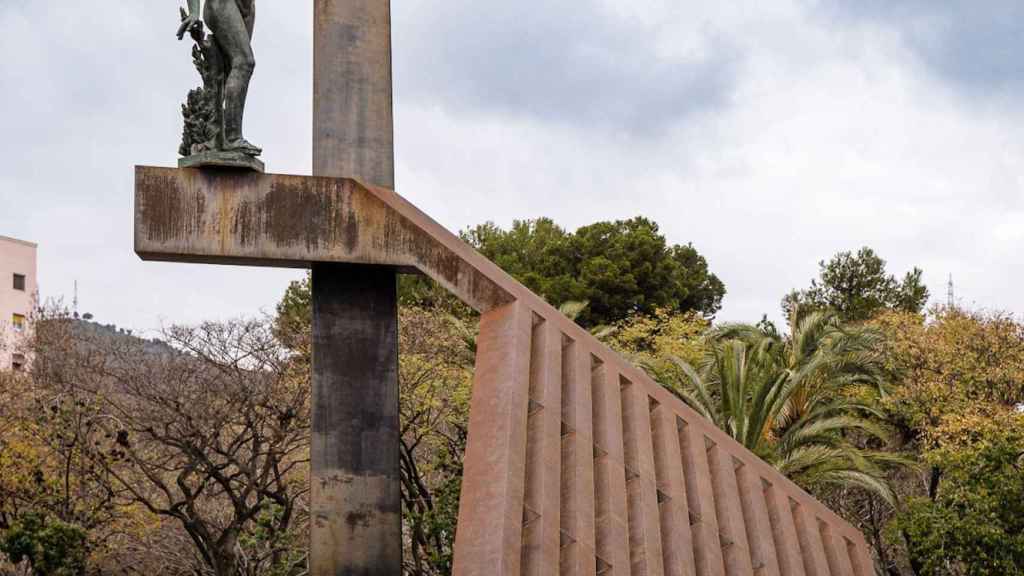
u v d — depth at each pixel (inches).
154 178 393.4
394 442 428.8
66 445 770.8
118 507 832.9
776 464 765.3
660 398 467.8
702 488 441.4
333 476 423.5
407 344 906.1
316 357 426.9
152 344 866.8
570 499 384.8
